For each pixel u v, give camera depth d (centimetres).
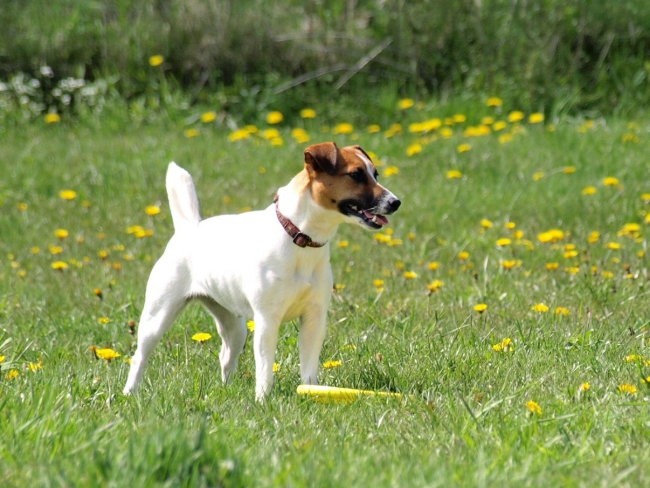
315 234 792
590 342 894
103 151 1955
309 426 686
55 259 1400
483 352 888
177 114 2202
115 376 868
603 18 2294
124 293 1184
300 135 1959
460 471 563
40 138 2105
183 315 1050
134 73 2319
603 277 1145
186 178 896
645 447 618
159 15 2433
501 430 639
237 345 887
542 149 1828
